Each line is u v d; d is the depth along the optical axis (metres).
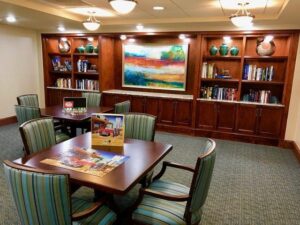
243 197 2.89
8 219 2.38
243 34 4.70
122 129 2.37
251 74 4.93
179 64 5.57
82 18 4.70
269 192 3.02
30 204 1.39
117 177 1.73
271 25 4.41
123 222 2.00
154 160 2.06
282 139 4.72
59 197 1.37
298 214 2.59
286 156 4.25
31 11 3.81
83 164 1.93
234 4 3.39
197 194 1.66
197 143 4.80
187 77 5.58
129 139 2.65
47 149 2.24
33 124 2.51
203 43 5.00
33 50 6.24
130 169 1.87
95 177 1.72
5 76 5.59
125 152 2.23
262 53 4.77
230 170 3.62
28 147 2.39
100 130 2.36
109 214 1.77
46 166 1.88
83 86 6.23
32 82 6.31
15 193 1.41
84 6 3.83
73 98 3.92
